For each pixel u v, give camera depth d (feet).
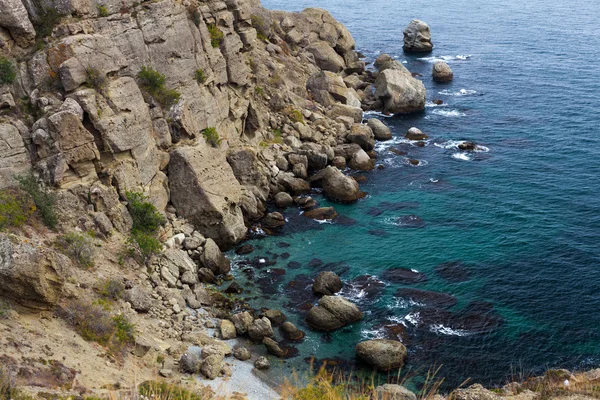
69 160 145.59
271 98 244.42
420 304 151.74
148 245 148.66
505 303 152.46
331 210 195.00
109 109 154.92
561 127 263.08
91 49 153.79
